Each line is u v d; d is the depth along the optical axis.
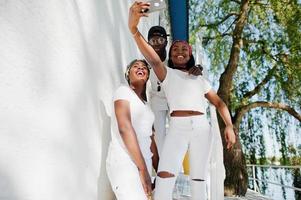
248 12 10.45
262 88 10.16
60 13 1.43
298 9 10.02
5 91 0.99
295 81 9.99
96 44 1.96
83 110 1.66
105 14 2.22
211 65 11.11
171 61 2.74
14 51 1.05
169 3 6.65
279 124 10.08
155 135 3.01
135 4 2.14
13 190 1.01
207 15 11.24
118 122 1.89
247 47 10.58
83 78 1.68
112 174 1.83
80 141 1.59
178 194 4.45
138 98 2.07
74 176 1.49
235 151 8.34
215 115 2.80
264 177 9.84
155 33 2.99
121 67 2.62
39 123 1.18
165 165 2.47
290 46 10.06
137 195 1.77
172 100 2.56
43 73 1.24
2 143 0.97
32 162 1.12
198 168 2.52
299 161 9.80
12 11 1.05
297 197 9.36
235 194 8.04
